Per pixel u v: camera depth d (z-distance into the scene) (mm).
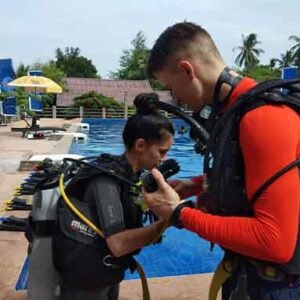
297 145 1584
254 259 1718
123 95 44125
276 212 1523
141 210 2357
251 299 1777
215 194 1726
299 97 1662
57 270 2307
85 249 2178
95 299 2320
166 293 3535
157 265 5090
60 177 2414
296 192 1533
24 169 8938
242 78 1771
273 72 57906
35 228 2402
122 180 2232
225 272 1896
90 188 2244
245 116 1592
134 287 3654
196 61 1737
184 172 12094
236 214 1713
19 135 16953
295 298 1726
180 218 1740
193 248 5648
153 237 2115
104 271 2215
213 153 1767
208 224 1646
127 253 2150
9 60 23281
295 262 1659
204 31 1776
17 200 6105
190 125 1969
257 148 1540
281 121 1543
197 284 3738
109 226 2141
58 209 2260
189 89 1789
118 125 27375
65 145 13555
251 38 73375
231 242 1600
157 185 1884
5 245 4543
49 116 32781
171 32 1778
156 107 2236
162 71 1819
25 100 23547
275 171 1520
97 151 15469
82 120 30375
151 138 2246
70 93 42469
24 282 3697
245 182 1634
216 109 1793
